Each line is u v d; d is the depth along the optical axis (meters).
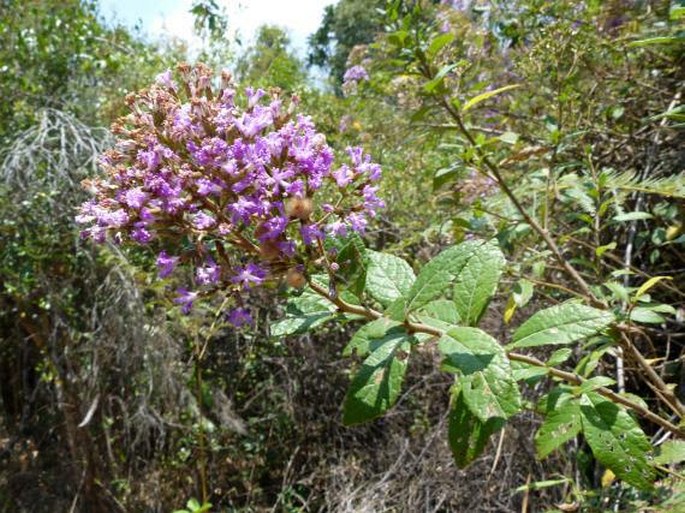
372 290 1.25
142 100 1.30
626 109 2.78
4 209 3.73
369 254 1.30
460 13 3.27
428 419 3.69
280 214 1.20
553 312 1.16
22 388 4.52
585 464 2.56
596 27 2.87
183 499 4.21
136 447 4.27
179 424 3.99
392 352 1.10
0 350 4.39
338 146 4.77
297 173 1.24
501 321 2.97
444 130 2.06
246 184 1.19
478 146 1.86
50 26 4.65
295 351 4.42
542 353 2.80
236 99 3.60
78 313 4.07
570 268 1.83
